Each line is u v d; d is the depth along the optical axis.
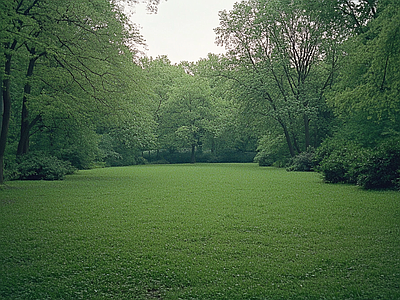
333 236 6.99
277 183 17.17
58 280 4.94
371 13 23.55
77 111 20.19
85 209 10.17
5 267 5.44
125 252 6.09
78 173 26.53
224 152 61.94
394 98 15.11
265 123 36.56
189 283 4.79
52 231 7.59
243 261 5.57
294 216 8.93
